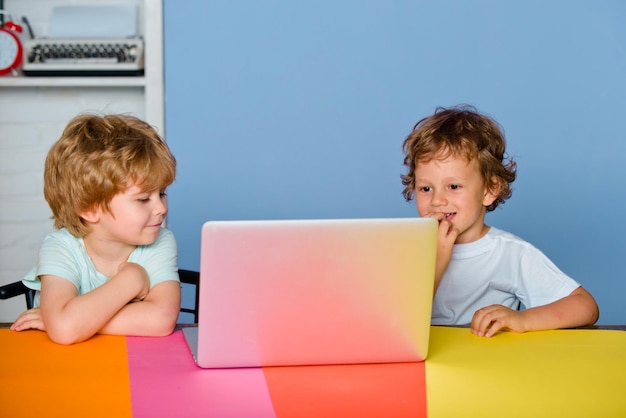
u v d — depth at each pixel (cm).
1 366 103
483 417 89
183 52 263
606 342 120
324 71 266
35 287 139
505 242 165
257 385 98
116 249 140
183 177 268
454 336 122
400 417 88
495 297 166
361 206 271
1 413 87
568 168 269
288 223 98
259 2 262
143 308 123
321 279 100
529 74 266
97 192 130
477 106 267
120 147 129
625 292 272
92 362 106
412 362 107
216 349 102
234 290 99
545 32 264
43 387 95
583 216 271
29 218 289
